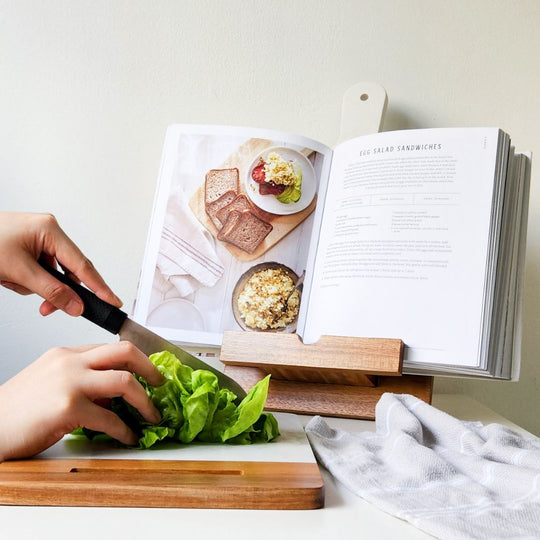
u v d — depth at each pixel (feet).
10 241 2.54
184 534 1.58
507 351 3.15
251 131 3.71
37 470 1.88
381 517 1.78
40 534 1.54
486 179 3.19
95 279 2.67
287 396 3.22
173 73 4.22
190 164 3.72
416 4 4.21
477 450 2.35
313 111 4.20
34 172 4.18
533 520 1.72
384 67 4.20
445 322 3.04
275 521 1.70
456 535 1.57
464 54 4.19
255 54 4.22
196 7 4.22
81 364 2.16
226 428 2.34
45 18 4.21
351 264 3.28
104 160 4.20
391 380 3.21
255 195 3.63
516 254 3.22
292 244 3.57
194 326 3.54
